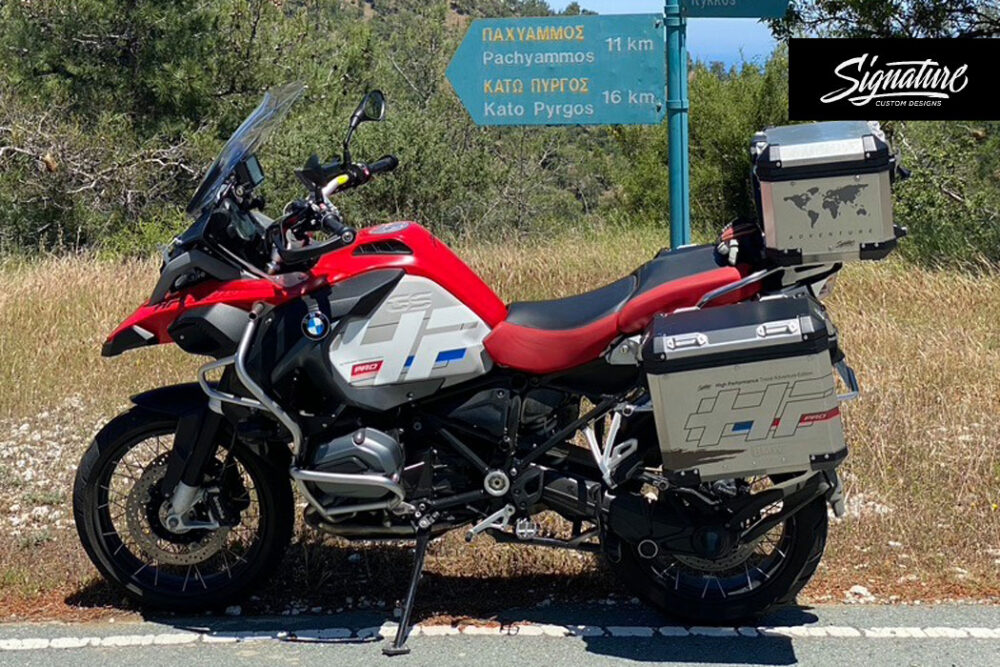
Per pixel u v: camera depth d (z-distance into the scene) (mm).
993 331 8219
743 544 4215
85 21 22172
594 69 6547
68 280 10141
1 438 6598
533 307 4363
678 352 3891
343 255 4340
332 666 4137
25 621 4559
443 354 4270
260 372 4305
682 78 6457
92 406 7070
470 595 4738
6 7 22344
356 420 4340
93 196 20688
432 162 17641
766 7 6395
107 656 4238
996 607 4535
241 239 4312
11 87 21750
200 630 4461
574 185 32062
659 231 13305
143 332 4414
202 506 4539
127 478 5789
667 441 3982
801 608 4562
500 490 4332
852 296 9203
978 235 11898
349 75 28094
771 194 3893
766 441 3939
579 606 4629
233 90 23812
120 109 22594
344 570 4961
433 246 4359
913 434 6102
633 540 4262
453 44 35125
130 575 4605
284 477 4602
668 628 4406
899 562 4914
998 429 6211
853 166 3830
